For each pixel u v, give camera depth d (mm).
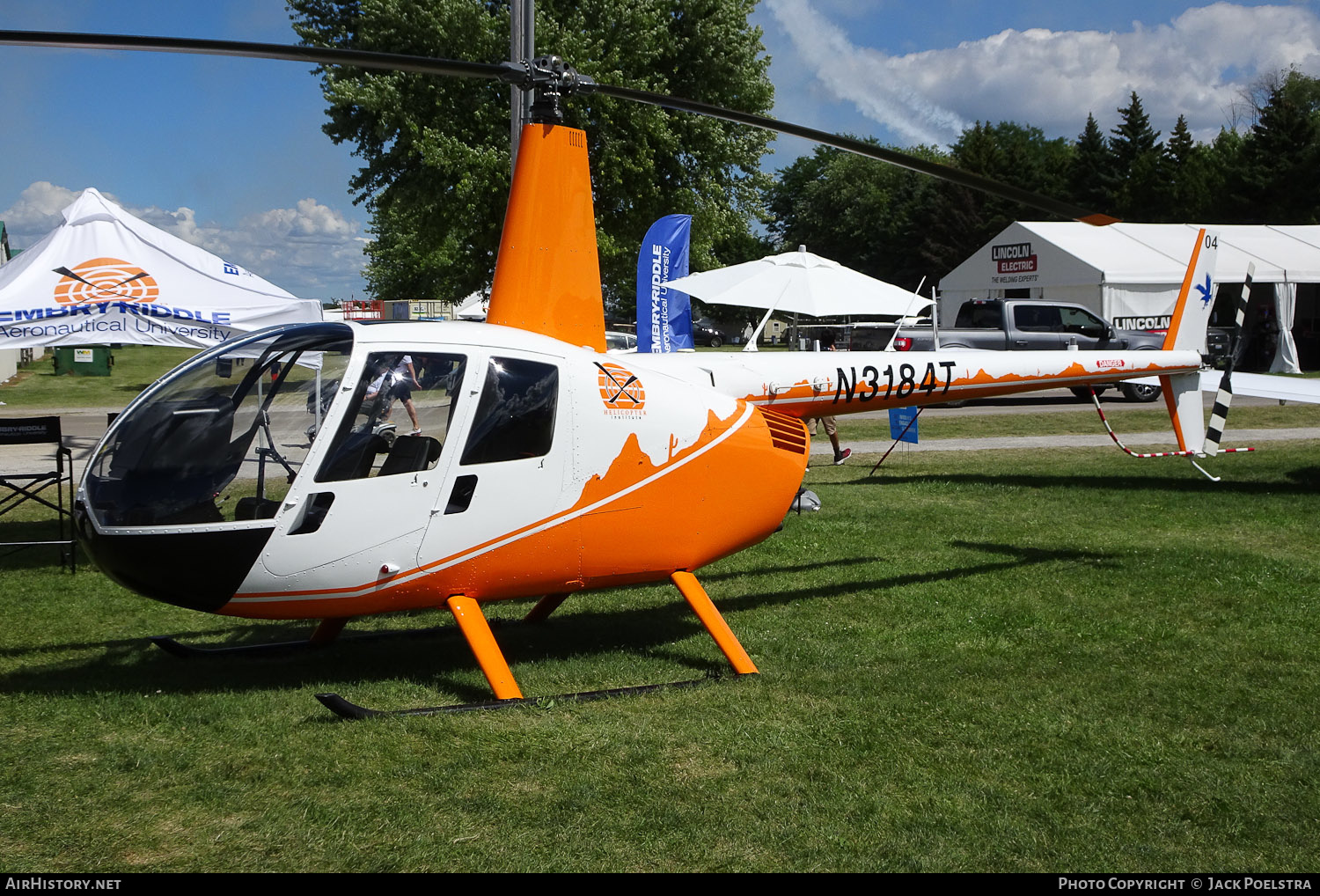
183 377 4672
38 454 13664
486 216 23359
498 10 23156
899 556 7918
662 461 5188
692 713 4590
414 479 4566
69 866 3199
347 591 4559
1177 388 8180
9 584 7195
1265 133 50125
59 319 8555
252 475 4422
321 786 3797
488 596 4926
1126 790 3840
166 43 4043
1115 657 5441
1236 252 25625
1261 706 4688
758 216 27125
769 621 6207
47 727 4348
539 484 4840
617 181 23234
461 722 4410
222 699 4680
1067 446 14523
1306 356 28844
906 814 3621
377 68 4480
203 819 3527
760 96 25906
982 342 19719
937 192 58062
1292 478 11531
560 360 4973
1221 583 6977
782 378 6387
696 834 3463
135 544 4273
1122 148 58344
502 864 3244
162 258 9336
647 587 7145
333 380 4527
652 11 23672
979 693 4879
